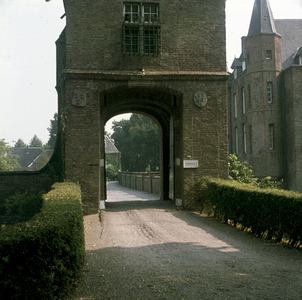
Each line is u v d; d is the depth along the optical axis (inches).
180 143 553.9
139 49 513.0
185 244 287.4
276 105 1217.4
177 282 185.6
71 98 498.0
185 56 527.8
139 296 168.2
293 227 279.1
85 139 497.0
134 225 385.7
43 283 151.8
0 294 131.7
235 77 1519.4
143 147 2412.6
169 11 528.1
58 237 162.6
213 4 538.0
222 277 192.2
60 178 537.6
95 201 492.4
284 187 1201.4
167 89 524.1
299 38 1357.0
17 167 2305.6
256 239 315.0
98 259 243.9
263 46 1224.8
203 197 484.4
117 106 601.0
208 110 530.0
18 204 523.2
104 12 513.3
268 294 163.9
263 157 1213.1
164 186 671.1
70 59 502.6
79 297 171.0
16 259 138.3
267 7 1256.8
